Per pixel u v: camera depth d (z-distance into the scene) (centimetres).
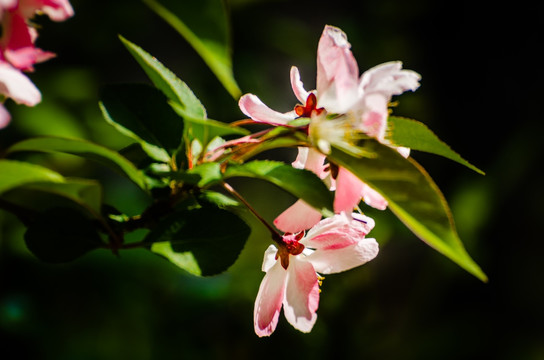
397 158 55
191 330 120
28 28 55
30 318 110
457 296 135
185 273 122
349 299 124
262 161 56
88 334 114
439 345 129
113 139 123
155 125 58
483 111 140
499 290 133
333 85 56
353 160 55
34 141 56
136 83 58
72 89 126
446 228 54
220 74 54
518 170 134
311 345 122
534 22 136
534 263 133
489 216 134
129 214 120
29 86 54
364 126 55
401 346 129
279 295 60
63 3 55
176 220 57
